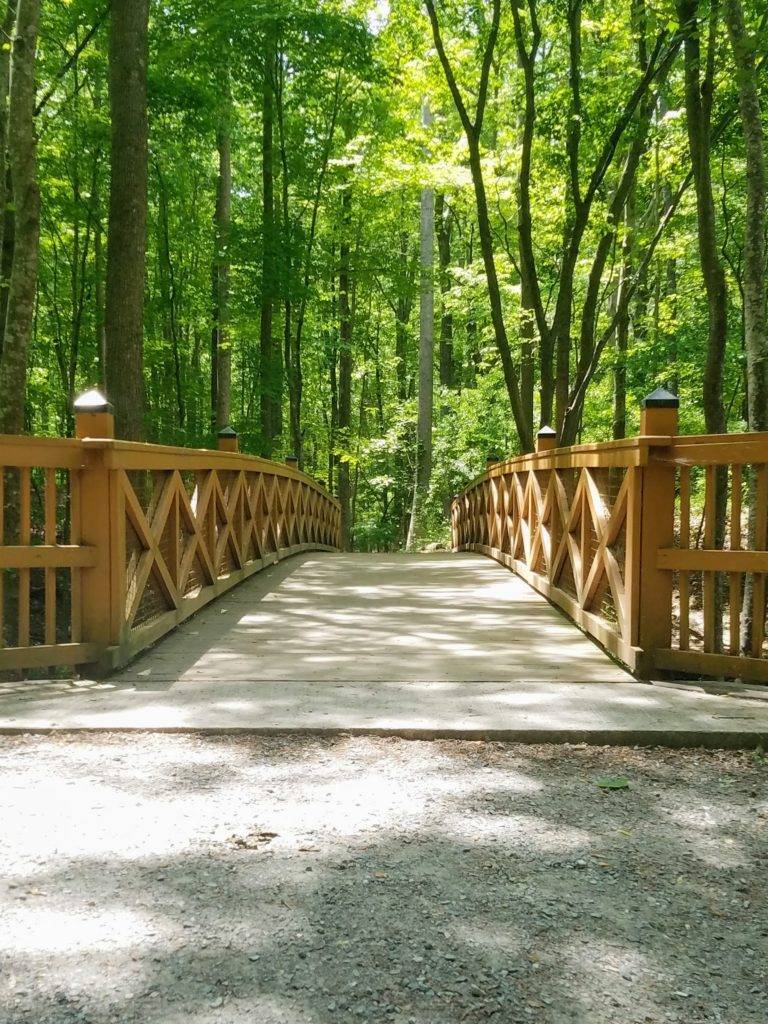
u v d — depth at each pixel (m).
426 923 2.09
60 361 15.99
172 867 2.35
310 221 18.78
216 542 7.10
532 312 14.55
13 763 3.17
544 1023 1.72
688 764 3.25
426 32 11.55
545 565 7.43
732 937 2.06
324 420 29.75
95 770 3.10
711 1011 1.77
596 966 1.92
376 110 15.92
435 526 22.89
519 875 2.35
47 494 4.27
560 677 4.37
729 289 12.66
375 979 1.85
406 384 29.48
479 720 3.59
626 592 4.50
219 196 17.30
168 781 2.99
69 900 2.17
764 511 4.05
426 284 19.45
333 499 18.89
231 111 15.56
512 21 10.58
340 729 3.49
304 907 2.15
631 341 15.62
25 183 6.64
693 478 12.94
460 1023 1.71
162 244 16.58
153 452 5.01
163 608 5.54
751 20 7.84
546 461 7.17
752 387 6.58
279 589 7.88
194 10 12.27
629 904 2.20
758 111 6.42
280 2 12.93
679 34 7.24
